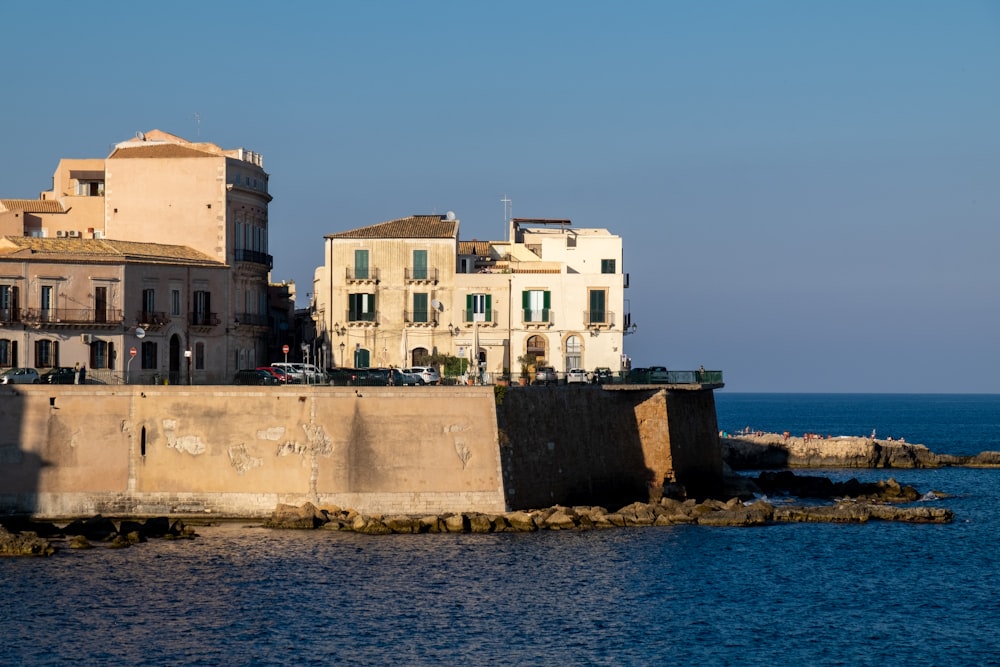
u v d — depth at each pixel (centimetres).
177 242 15300
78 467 11969
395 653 8488
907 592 10525
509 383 13738
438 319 15525
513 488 12175
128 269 14112
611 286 15538
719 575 10806
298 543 11288
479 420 12088
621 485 13725
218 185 15300
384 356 15538
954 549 12294
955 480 19012
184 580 10119
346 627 9012
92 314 13900
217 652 8462
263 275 16100
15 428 11956
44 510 11931
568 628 9112
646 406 13812
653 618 9450
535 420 12619
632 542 11825
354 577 10250
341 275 15575
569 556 11131
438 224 15950
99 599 9600
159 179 15312
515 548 11306
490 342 15525
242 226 15662
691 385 13812
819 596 10300
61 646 8550
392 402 12031
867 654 8775
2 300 13575
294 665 8231
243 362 15588
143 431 12025
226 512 11956
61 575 10219
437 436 12031
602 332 15550
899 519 13850
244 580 10125
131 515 11944
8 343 13600
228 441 11988
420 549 11156
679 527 12675
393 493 11944
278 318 17925
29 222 15688
